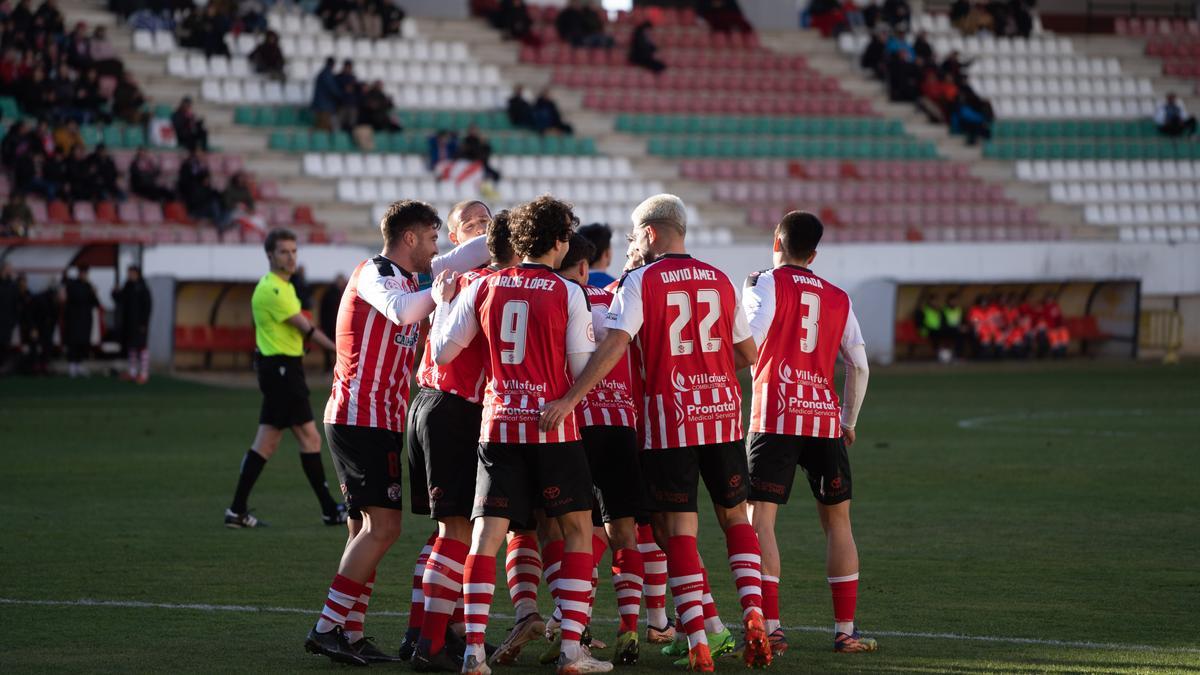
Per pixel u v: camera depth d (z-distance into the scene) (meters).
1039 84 152.25
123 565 32.44
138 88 114.06
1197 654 23.73
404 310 23.53
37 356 92.06
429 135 123.19
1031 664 23.08
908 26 149.88
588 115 133.62
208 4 125.62
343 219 114.38
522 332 22.98
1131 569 32.03
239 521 38.41
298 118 122.25
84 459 53.81
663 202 24.72
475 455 23.86
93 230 102.50
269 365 38.09
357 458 24.28
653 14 151.75
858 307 113.88
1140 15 167.62
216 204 106.31
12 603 28.11
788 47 150.12
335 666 23.34
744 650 23.33
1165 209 140.75
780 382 25.16
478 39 138.88
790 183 131.38
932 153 140.25
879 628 26.14
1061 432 64.06
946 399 82.06
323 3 132.00
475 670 22.61
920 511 41.09
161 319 96.44
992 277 117.38
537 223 23.28
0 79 108.38
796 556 34.12
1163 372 104.06
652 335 23.94
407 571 32.59
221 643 24.78
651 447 23.98
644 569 26.00
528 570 24.58
